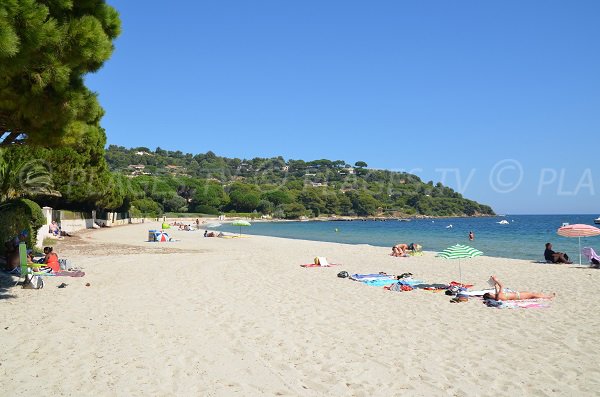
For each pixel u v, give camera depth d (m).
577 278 16.36
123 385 5.75
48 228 32.69
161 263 19.22
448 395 5.68
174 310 10.20
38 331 8.09
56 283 13.17
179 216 127.31
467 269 19.48
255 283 14.52
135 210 94.44
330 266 20.09
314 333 8.53
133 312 9.86
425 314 10.29
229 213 142.25
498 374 6.43
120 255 22.28
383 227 96.50
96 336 7.92
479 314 10.31
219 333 8.37
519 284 15.08
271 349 7.46
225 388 5.77
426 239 50.38
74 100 9.78
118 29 10.70
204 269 17.70
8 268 14.04
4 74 8.05
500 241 44.69
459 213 193.75
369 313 10.34
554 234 57.97
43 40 8.05
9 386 5.60
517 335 8.52
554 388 5.92
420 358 7.11
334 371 6.48
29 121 9.86
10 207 18.81
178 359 6.82
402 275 16.11
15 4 7.20
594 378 6.27
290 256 24.70
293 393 5.67
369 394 5.68
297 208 157.25
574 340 8.16
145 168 198.12
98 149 45.59
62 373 6.10
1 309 9.66
